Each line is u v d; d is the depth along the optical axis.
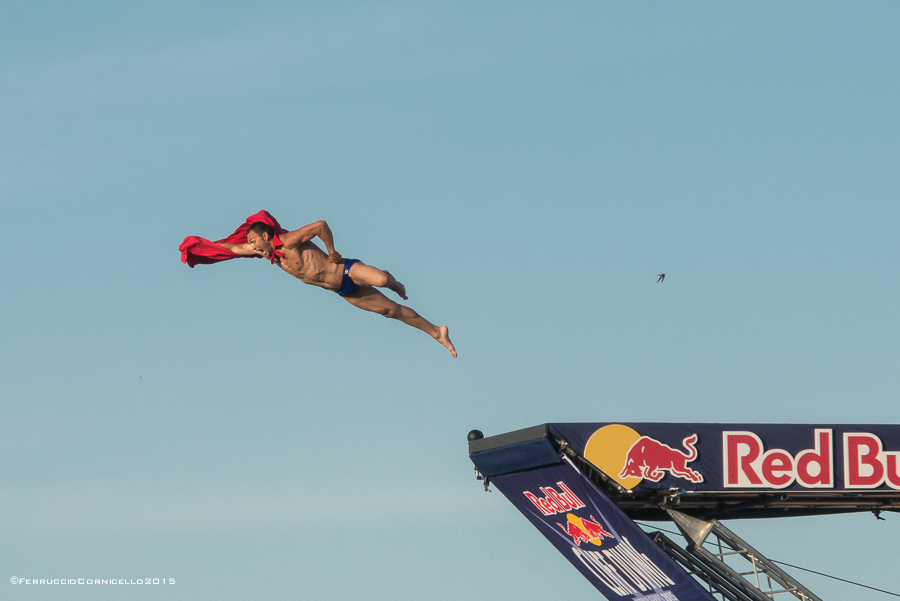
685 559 104.88
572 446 98.31
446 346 75.69
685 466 98.44
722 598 105.00
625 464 98.25
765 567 102.19
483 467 105.50
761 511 108.81
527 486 104.44
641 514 110.75
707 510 103.62
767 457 99.19
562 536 107.38
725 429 99.44
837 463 99.75
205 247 73.38
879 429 100.44
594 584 110.38
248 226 72.06
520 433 99.50
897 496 101.75
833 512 107.50
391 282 72.75
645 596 106.62
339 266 73.19
